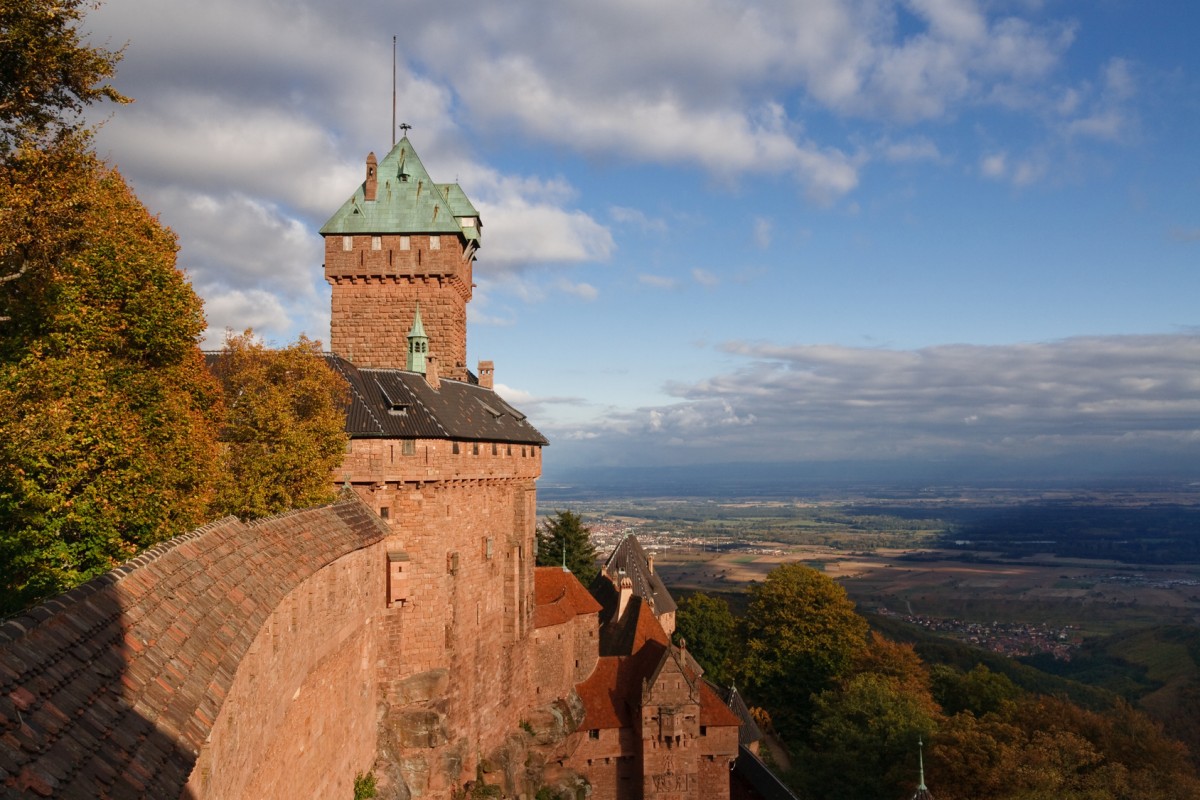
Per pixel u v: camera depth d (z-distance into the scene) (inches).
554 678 3097.9
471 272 3516.2
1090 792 2748.5
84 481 1119.0
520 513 2933.1
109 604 666.8
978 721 3358.8
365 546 1729.8
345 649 1578.5
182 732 617.0
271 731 1042.7
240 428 1747.0
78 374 1138.0
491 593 2662.4
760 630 4909.0
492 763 2561.5
